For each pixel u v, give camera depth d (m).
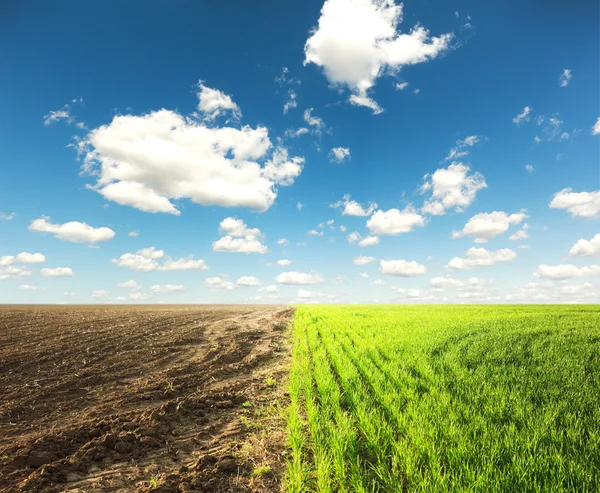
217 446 8.32
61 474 6.73
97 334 22.81
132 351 18.09
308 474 6.83
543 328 22.45
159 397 11.30
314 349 18.97
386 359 15.82
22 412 9.70
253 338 24.62
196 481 6.63
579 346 16.61
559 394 10.05
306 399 10.49
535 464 6.07
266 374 14.94
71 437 8.09
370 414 8.48
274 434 8.86
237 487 6.61
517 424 8.22
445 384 11.38
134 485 6.61
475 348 16.73
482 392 10.40
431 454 6.57
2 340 19.36
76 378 12.89
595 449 6.81
